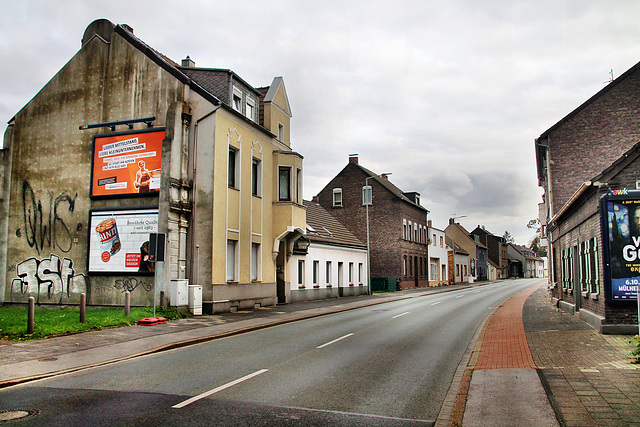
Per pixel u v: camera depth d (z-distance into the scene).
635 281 12.42
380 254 49.72
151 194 19.03
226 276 20.23
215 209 19.25
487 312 22.00
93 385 7.82
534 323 16.05
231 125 20.72
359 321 18.28
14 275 20.69
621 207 12.62
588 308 15.62
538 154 28.22
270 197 24.36
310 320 18.64
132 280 18.80
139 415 6.17
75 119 20.83
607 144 24.19
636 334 12.35
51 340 11.96
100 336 12.73
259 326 15.88
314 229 33.50
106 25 20.91
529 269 138.25
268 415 6.26
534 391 7.23
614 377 7.92
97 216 19.67
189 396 7.14
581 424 5.69
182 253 18.95
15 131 21.62
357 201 50.97
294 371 9.02
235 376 8.55
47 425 5.75
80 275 19.67
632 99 24.09
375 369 9.30
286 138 26.97
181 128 19.25
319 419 6.14
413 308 24.67
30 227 20.72
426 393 7.53
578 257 17.69
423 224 58.72
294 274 27.86
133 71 20.28
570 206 17.55
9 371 8.55
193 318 17.45
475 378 8.27
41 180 20.91
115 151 19.88
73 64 21.20
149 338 12.60
